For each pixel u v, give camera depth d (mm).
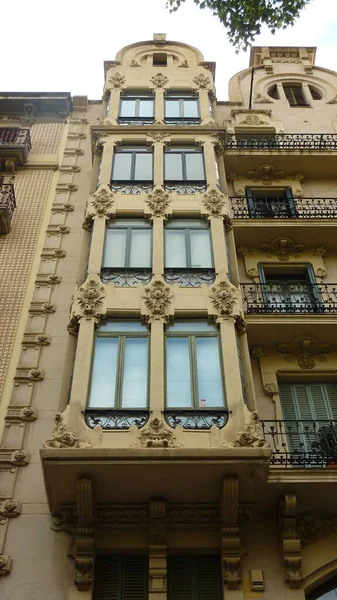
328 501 11773
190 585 11320
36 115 23156
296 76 25688
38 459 12875
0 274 16641
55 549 11531
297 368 15086
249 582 11195
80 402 11844
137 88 21094
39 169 20469
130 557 11625
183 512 11586
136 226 15992
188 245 15531
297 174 20312
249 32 15180
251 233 17734
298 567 11305
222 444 11305
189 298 14008
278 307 15914
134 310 13648
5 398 13844
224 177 18234
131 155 18297
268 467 11117
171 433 11438
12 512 12000
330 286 17062
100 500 11406
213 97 21391
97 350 13023
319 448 12672
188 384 12477
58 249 17469
